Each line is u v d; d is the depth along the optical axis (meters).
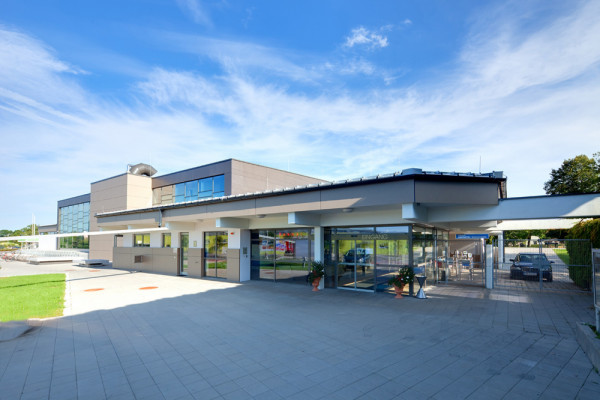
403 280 11.48
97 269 24.95
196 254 18.66
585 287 13.07
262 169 24.83
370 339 7.17
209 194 24.20
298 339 7.24
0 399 4.65
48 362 6.04
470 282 15.88
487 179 9.57
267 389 4.90
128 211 19.83
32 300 12.03
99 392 4.86
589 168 29.16
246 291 13.53
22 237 13.09
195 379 5.27
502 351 6.38
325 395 4.70
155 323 8.70
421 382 5.07
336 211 12.09
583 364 5.73
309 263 14.45
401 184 9.20
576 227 14.19
